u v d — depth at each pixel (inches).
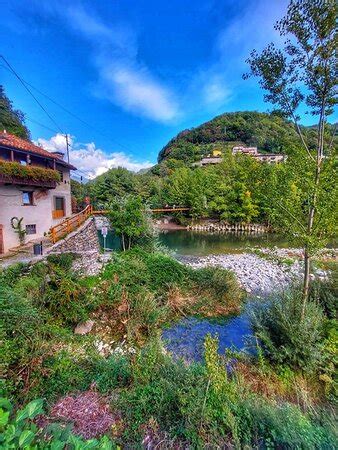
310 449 98.2
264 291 396.2
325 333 194.1
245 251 802.8
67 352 188.7
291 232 192.5
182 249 853.8
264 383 170.1
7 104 1259.2
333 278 247.9
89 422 127.2
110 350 229.6
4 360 138.6
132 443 117.3
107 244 809.5
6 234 456.4
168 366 157.1
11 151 498.6
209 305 335.0
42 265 327.6
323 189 179.3
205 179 1528.1
